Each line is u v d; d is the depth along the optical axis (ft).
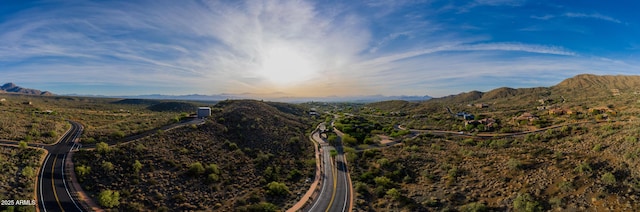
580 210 101.96
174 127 239.09
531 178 131.85
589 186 112.68
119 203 130.00
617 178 113.19
